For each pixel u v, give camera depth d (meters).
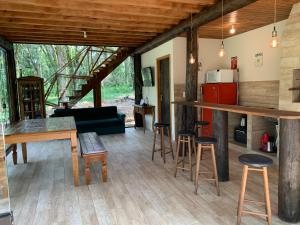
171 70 5.69
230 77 5.48
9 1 3.34
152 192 3.11
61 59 12.02
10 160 4.66
